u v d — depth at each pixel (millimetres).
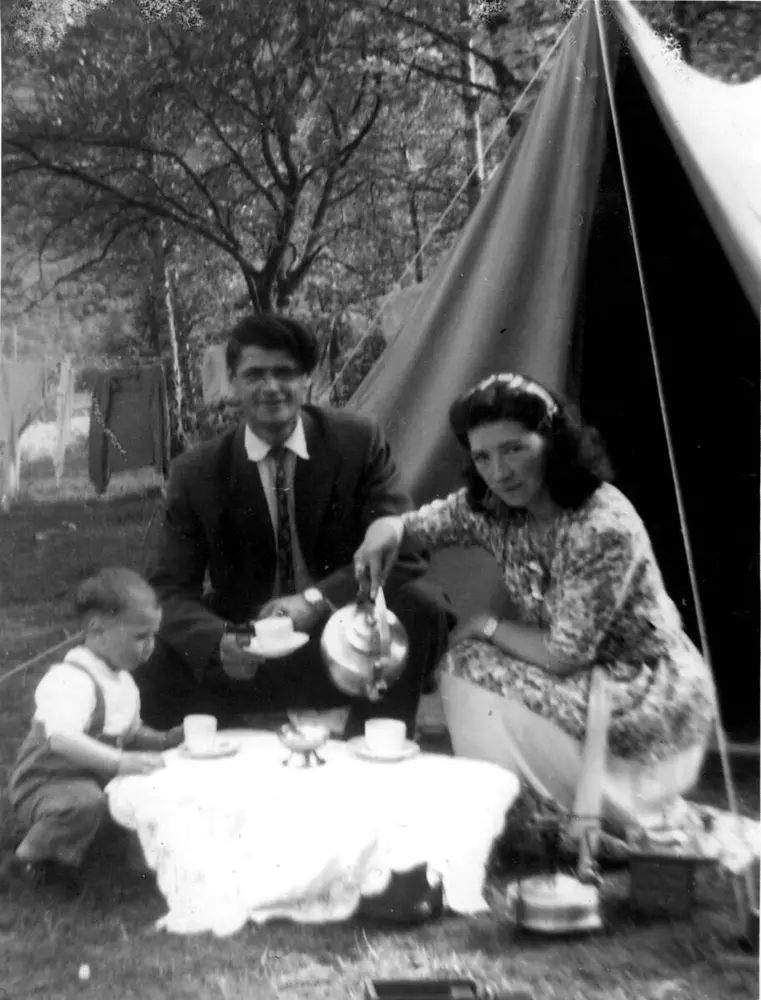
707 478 2680
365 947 2396
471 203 2725
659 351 2688
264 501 2646
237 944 2402
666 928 2443
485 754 2525
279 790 2447
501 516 2557
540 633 2541
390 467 2648
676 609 2561
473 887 2461
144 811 2471
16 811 2533
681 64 2775
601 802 2500
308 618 2625
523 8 2697
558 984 2312
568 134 2633
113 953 2387
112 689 2584
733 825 2510
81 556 2654
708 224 2635
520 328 2635
